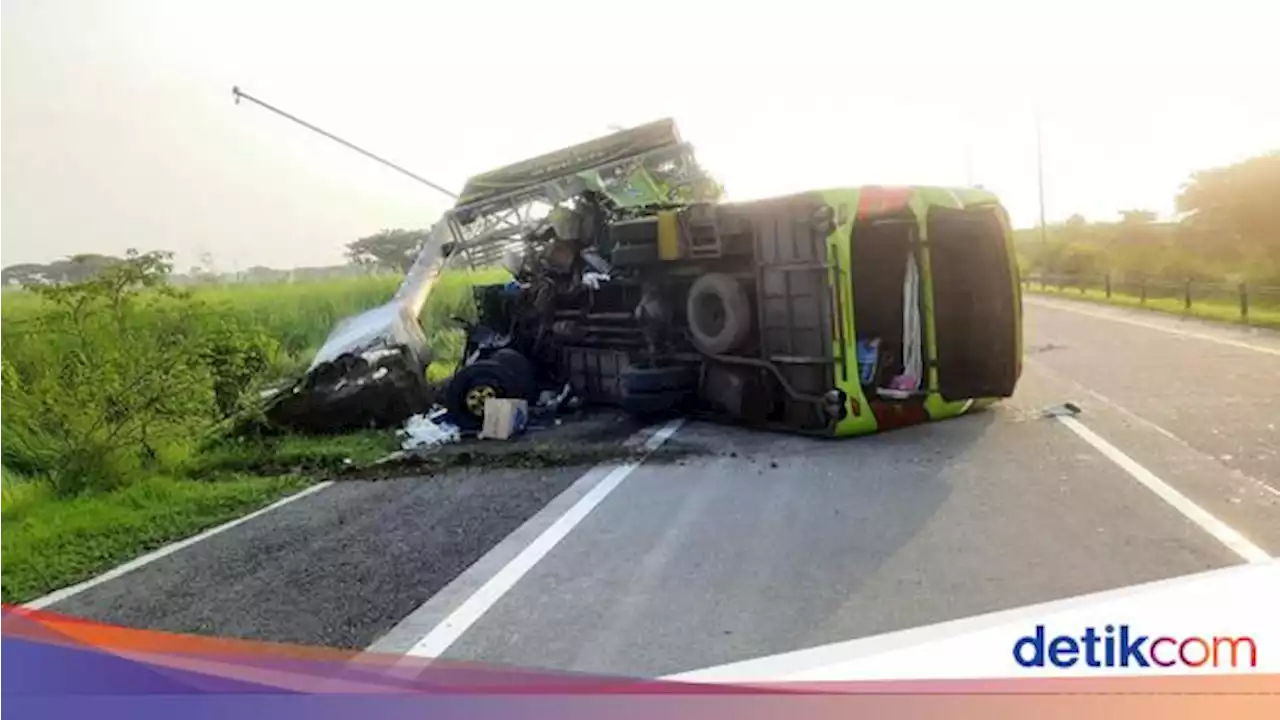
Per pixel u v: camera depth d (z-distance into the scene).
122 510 8.09
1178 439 8.62
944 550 5.75
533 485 8.13
